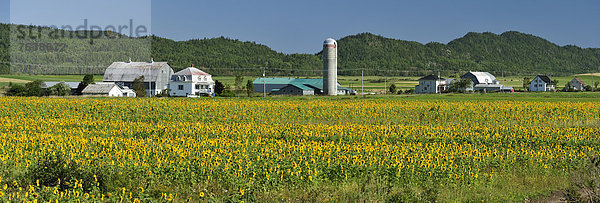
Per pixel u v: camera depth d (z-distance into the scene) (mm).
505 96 94875
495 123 42562
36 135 27188
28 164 18531
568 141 28641
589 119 45562
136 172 17609
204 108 52688
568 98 85375
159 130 31453
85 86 104500
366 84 198000
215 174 17500
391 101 71625
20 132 29734
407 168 18828
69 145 23109
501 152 24328
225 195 15734
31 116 43781
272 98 85062
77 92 104188
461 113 49156
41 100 63406
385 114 47656
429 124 41375
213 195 15484
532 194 17453
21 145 22844
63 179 16156
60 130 30578
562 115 47594
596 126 40125
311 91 124375
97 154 21000
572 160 21734
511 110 52562
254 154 21203
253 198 15039
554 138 29922
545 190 18047
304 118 45094
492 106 57656
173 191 16219
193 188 16391
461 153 22391
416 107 55438
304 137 29672
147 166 17938
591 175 17484
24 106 53594
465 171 19078
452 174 18438
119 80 113500
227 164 18250
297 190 16797
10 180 16625
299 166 18484
